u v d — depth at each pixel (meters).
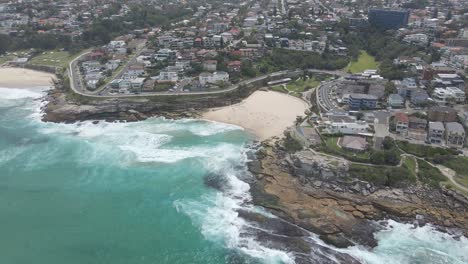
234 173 90.12
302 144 97.31
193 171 92.00
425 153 90.75
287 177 86.69
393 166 85.69
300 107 127.81
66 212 78.69
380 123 104.38
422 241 70.12
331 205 77.62
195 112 127.00
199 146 103.94
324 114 114.81
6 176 91.00
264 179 86.94
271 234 70.69
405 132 99.25
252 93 141.75
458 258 66.31
